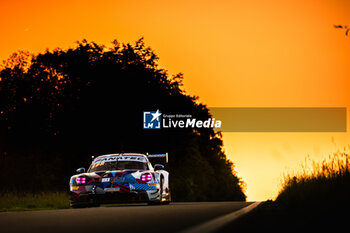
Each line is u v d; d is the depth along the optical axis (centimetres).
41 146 13075
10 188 11531
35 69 14050
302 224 2131
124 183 4488
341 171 3262
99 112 13200
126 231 1988
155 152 13750
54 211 3547
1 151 12925
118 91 13400
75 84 13562
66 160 13100
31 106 13612
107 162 4822
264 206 3669
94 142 13125
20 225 2372
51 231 2058
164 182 4997
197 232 1895
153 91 13862
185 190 16938
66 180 12950
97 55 13888
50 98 13638
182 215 2923
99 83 13438
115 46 14188
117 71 13562
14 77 14025
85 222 2467
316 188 3259
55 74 14088
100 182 4491
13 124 13450
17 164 12469
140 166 4750
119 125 13175
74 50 13938
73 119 13200
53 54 13912
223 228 2027
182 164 17000
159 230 2008
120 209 3688
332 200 2772
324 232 1800
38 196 6525
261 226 2094
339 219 2225
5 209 5397
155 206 4281
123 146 13175
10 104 13738
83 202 4494
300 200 3219
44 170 12488
